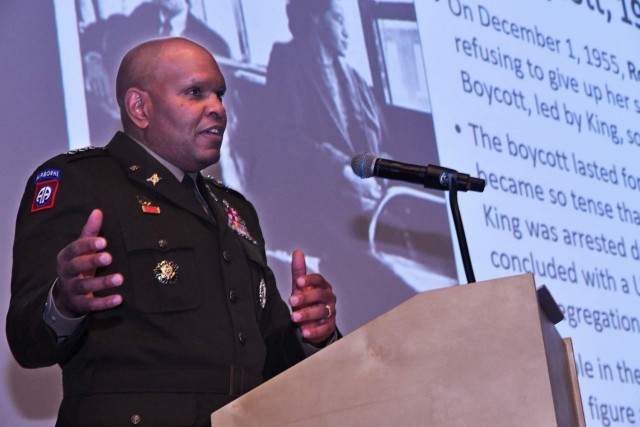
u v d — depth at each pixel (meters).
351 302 6.02
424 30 6.80
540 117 7.15
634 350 6.94
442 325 2.81
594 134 7.40
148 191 3.84
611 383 6.72
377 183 6.31
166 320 3.58
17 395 4.88
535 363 2.73
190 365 3.52
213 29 5.87
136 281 3.60
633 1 8.03
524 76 7.19
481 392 2.74
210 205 4.05
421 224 6.39
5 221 5.04
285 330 4.03
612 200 7.30
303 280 3.68
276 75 6.09
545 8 7.50
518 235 6.72
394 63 6.61
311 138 6.14
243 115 5.89
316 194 6.06
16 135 5.14
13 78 5.21
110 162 3.89
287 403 2.86
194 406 3.43
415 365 2.81
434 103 6.69
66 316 3.26
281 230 5.88
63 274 3.09
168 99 3.96
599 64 7.66
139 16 5.59
